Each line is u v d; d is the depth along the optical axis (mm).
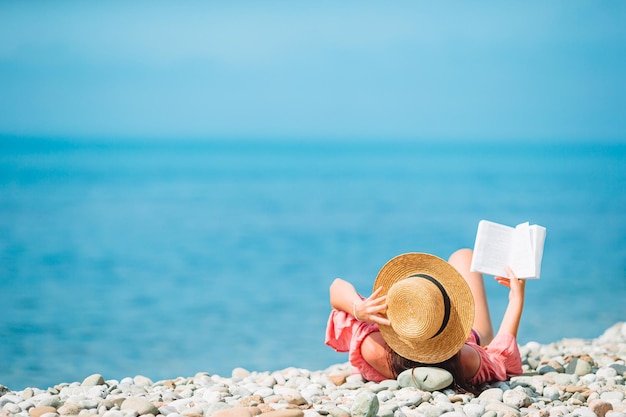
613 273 19312
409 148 178000
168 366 11281
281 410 4688
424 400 5344
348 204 45625
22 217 36844
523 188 55500
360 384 6074
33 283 19641
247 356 11945
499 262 5852
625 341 8805
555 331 12812
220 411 4754
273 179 72688
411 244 28531
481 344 6426
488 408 5070
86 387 5875
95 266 23188
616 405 5266
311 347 12570
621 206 40625
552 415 5031
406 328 5438
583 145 175125
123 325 14516
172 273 22234
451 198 48062
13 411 5109
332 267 23453
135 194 53469
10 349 12367
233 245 28875
